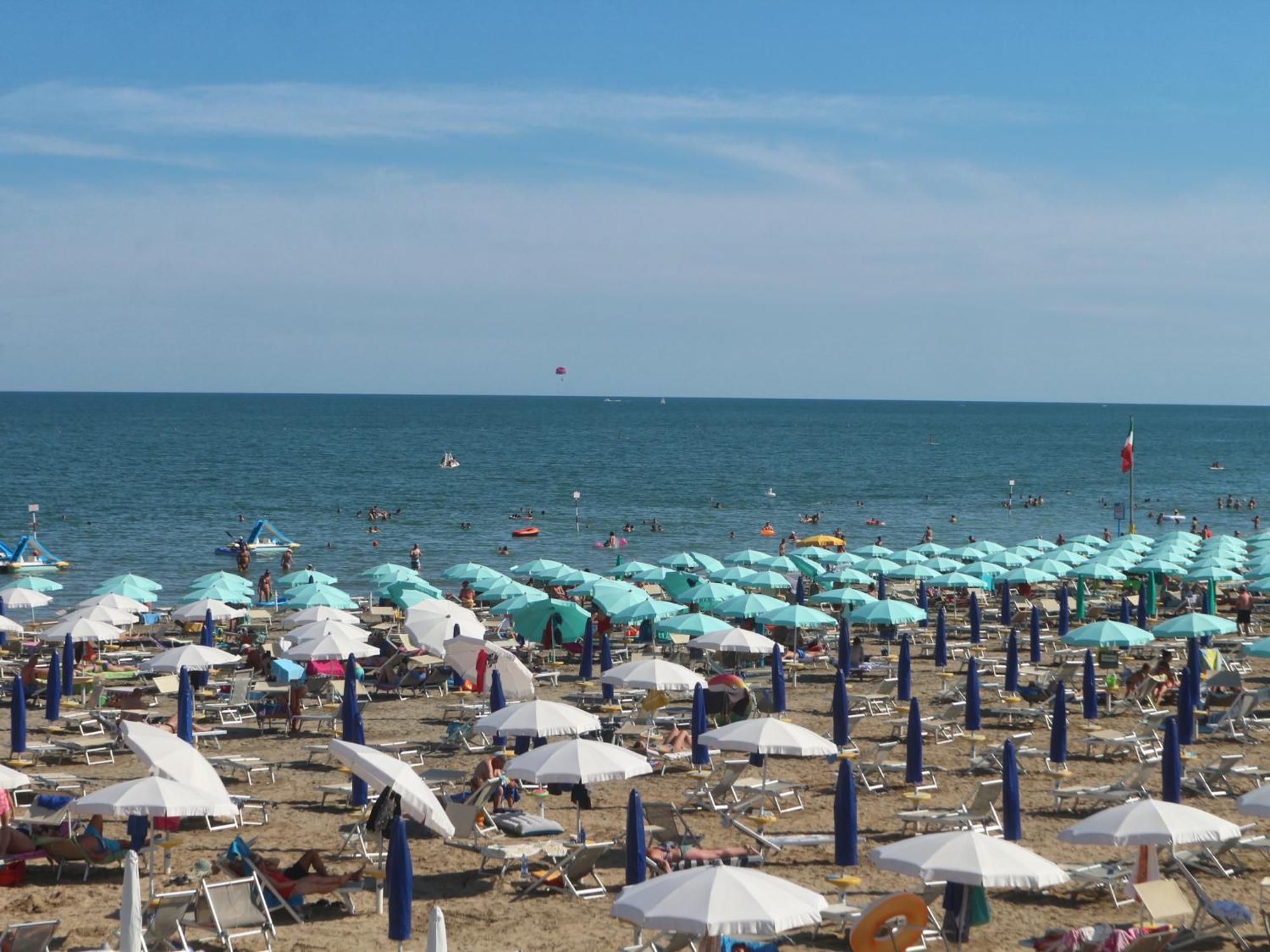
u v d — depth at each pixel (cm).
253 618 3841
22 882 1548
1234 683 2594
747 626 3650
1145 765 1833
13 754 2183
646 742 2288
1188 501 9831
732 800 1964
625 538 6994
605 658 3066
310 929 1399
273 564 5934
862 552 4631
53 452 14550
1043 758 2248
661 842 1641
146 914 1379
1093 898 1504
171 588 5119
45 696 2711
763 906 1109
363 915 1449
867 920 1259
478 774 1852
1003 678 3016
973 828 1722
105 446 15888
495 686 2388
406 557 6206
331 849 1714
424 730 2562
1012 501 9644
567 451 16300
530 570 4169
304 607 3425
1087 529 7712
